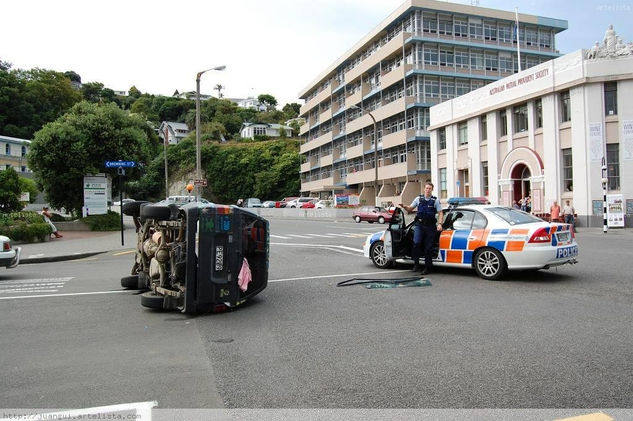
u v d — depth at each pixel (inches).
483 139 1330.0
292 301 310.3
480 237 377.1
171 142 4539.9
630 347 199.5
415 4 1850.4
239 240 284.7
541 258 350.6
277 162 3353.8
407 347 207.2
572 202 1047.0
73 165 1053.2
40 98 2765.7
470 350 200.5
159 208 290.5
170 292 283.0
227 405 153.6
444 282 363.6
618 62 986.1
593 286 334.3
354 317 263.3
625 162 986.7
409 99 1876.2
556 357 189.3
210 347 215.5
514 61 2050.9
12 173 957.8
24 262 585.9
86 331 246.5
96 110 1107.3
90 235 945.5
